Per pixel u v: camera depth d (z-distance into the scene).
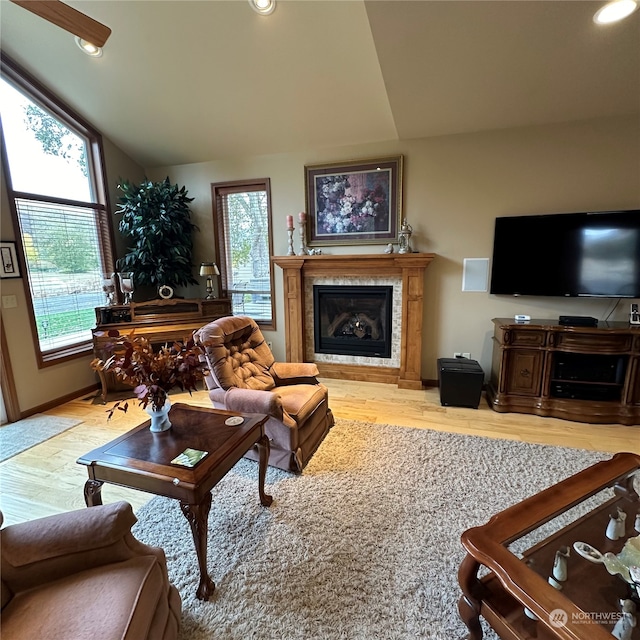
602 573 1.25
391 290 4.04
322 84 3.21
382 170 3.84
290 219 4.10
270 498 2.13
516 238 3.47
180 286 4.78
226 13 2.70
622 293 3.21
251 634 1.40
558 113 3.17
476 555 1.17
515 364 3.32
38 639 0.93
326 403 2.94
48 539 1.12
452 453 2.65
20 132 3.35
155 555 1.24
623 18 2.19
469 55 2.52
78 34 1.45
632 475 1.55
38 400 3.48
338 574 1.65
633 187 3.21
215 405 2.55
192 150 4.31
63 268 3.78
